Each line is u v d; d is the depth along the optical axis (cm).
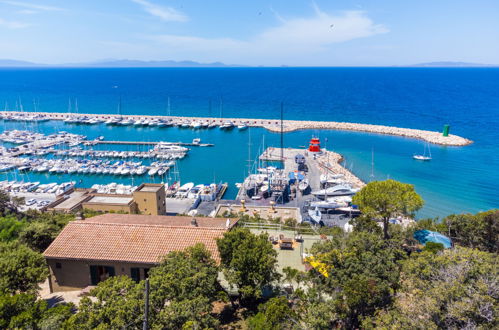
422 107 19625
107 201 5750
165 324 1919
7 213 4925
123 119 15800
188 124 14775
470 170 9169
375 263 2380
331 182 7656
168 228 3127
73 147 11394
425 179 8569
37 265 2745
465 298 1830
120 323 1809
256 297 2498
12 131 13138
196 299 2058
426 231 3859
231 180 8881
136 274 2919
